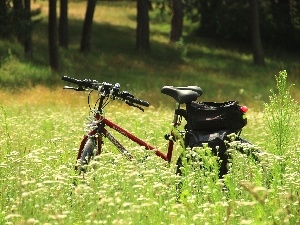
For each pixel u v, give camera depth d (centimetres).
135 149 813
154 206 625
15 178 708
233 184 716
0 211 604
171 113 1845
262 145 1052
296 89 3453
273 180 710
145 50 4762
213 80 4072
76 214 622
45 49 4278
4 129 1247
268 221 594
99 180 705
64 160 913
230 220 598
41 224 588
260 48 4862
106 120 861
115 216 607
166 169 781
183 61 4662
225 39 5628
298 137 1029
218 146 807
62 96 2289
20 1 3775
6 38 3922
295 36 5650
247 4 5609
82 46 4462
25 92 2473
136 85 3497
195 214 600
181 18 5244
